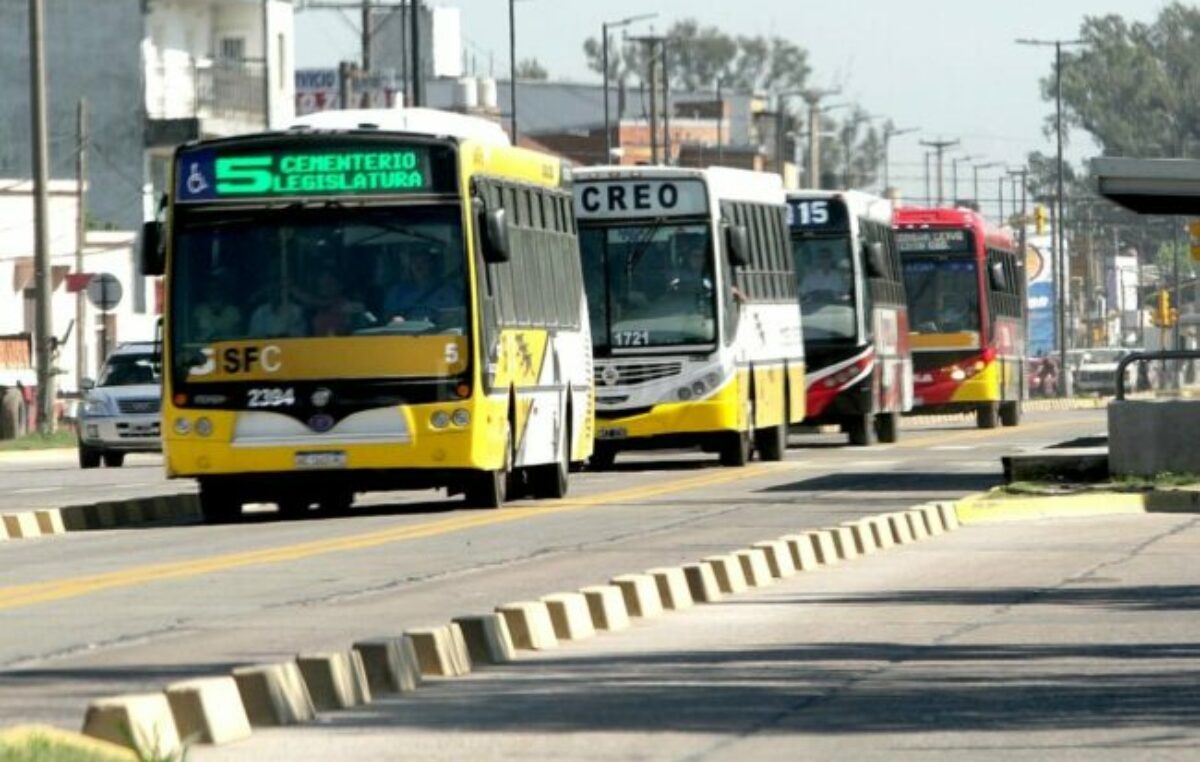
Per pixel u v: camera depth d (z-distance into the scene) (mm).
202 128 169875
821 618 39531
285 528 59906
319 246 63062
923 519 58500
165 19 171750
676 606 41125
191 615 38719
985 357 127500
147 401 100500
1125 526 60156
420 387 62719
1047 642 35656
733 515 62719
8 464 105312
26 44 168375
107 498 74375
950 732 26828
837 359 105188
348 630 36531
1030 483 69125
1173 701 29141
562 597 36656
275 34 181875
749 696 29781
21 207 153000
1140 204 73812
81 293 143625
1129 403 69250
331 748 25578
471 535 56125
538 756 25141
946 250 127562
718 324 84938
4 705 28734
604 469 89562
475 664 33031
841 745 25922
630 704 29047
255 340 62781
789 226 105312
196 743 25562
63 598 41688
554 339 71688
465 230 63156
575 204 85188
